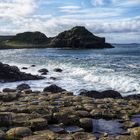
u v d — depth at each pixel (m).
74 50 122.94
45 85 31.56
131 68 41.09
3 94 20.08
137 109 16.91
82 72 39.22
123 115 15.98
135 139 11.48
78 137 11.58
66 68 46.22
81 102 18.48
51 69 46.28
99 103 18.52
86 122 13.89
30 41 188.62
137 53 90.50
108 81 30.89
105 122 14.89
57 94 20.86
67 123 14.05
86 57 71.81
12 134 11.80
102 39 155.88
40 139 11.01
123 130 13.54
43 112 15.06
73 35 157.00
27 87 27.27
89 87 28.86
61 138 11.29
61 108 16.48
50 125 13.51
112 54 86.00
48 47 163.00
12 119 13.45
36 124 12.91
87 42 150.12
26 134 11.87
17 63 62.09
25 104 17.09
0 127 12.95
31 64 57.94
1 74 35.25
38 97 19.75
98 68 42.59
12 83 33.53
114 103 18.67
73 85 30.53
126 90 26.28
